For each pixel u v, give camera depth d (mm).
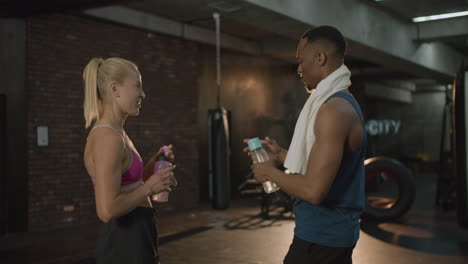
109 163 1682
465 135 5477
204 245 5180
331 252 1662
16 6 5559
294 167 1697
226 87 9570
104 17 6539
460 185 5543
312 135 1660
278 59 10328
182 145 8047
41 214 6070
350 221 1677
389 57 8211
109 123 1813
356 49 7453
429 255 4688
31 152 5980
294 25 6059
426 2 7020
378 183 10477
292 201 7168
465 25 8047
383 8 7469
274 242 5316
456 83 5562
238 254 4773
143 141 7352
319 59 1697
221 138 5371
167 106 7773
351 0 6766
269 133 10195
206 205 8578
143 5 6762
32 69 5980
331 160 1539
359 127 1621
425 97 19781
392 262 4418
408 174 6465
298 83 10742
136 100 1872
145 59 7410
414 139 19984
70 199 6395
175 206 7855
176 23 7727
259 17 5645
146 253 1835
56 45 6219
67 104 6371
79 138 6523
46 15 6098
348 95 1648
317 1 6074
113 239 1800
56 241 5430
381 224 6430
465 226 5566
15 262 4512
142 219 1844
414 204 8570
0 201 5777
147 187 1730
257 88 10102
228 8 5262
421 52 9109
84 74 1865
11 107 5824
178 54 7996
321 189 1542
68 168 6383
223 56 9531
